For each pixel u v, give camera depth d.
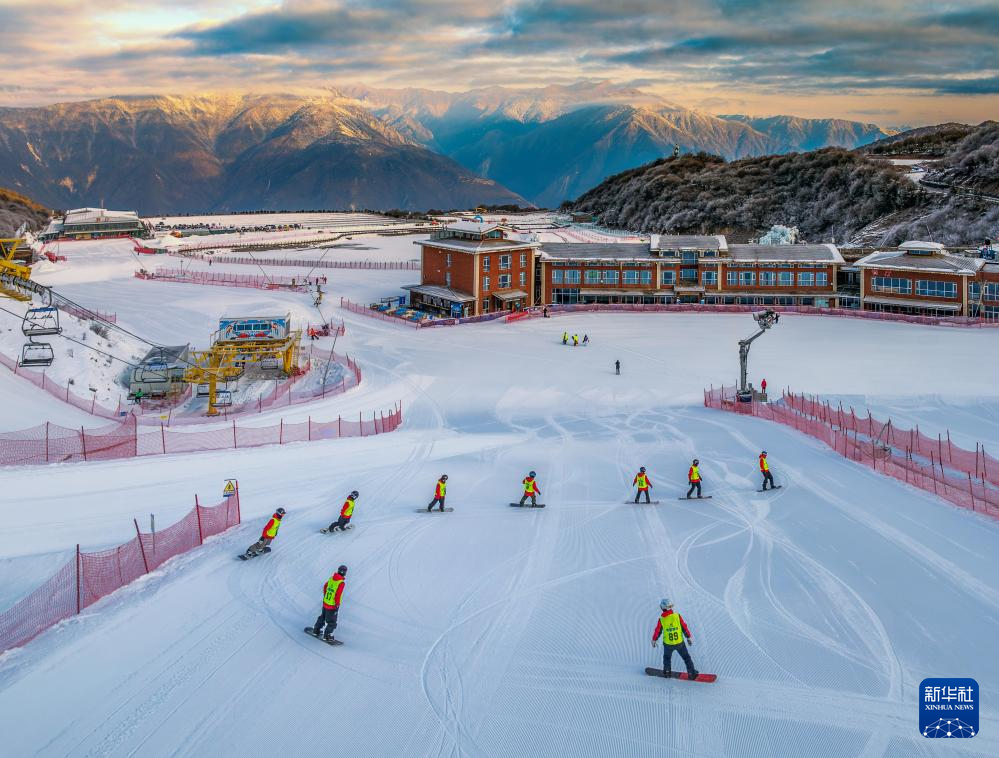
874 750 17.94
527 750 17.91
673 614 21.00
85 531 31.14
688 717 19.20
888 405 61.41
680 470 42.69
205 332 99.62
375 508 35.16
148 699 19.56
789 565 28.70
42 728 18.36
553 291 116.75
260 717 18.97
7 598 25.28
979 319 96.44
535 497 36.28
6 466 40.06
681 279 114.88
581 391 70.69
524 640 22.98
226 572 27.20
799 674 21.17
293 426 55.16
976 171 156.50
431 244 112.50
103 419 56.91
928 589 26.48
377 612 24.58
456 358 85.00
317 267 151.12
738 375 75.19
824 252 113.19
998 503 35.31
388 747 17.95
